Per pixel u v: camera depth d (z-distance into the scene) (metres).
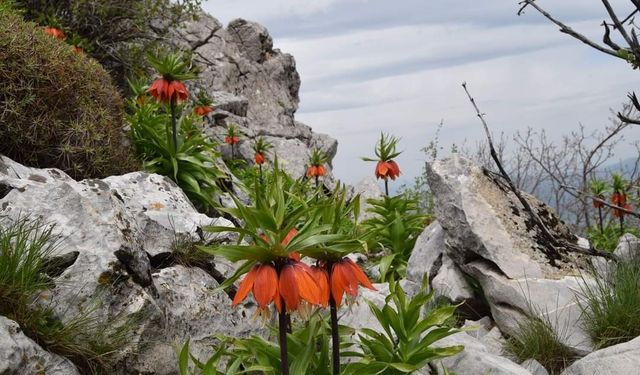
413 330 0.95
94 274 1.03
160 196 1.44
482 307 1.61
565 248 1.58
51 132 1.61
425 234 1.84
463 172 1.64
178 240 1.29
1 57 1.52
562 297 1.44
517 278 1.49
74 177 1.69
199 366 0.85
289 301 0.71
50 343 0.94
